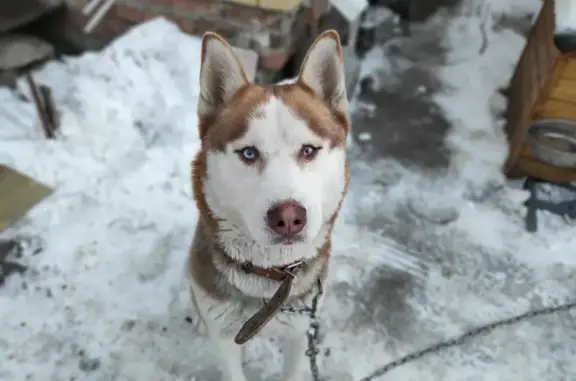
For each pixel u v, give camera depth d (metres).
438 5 1.97
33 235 1.22
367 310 1.15
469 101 1.62
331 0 1.60
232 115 0.76
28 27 1.46
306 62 0.78
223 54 0.77
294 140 0.73
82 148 1.37
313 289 0.87
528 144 1.32
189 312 1.12
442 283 1.21
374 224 1.30
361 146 1.48
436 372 1.08
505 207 1.35
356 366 1.07
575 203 1.33
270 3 1.43
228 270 0.82
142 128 1.41
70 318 1.11
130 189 1.31
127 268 1.18
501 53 1.79
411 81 1.68
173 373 1.05
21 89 1.45
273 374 1.06
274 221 0.70
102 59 1.51
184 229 1.25
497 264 1.24
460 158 1.46
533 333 1.14
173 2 1.52
